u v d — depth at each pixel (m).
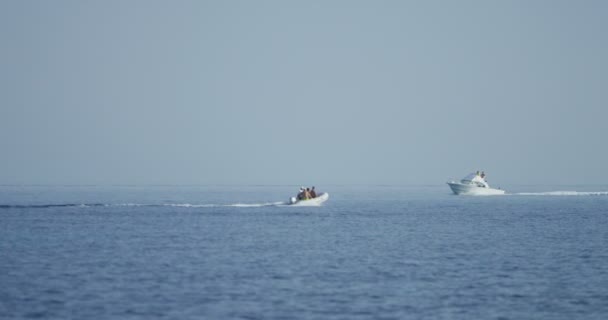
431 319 157.00
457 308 166.12
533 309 166.25
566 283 193.75
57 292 177.38
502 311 164.25
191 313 159.38
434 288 185.88
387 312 161.88
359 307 165.62
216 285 187.12
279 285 187.62
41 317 155.25
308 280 194.88
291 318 156.50
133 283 189.00
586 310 166.00
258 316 157.50
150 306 164.88
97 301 168.88
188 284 188.25
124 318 155.00
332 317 157.38
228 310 162.00
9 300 169.00
